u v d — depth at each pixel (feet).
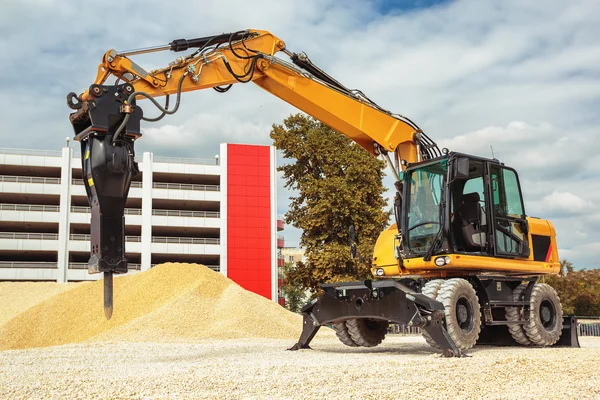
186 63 33.30
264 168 237.66
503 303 39.01
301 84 39.32
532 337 40.14
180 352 38.73
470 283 37.73
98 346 45.75
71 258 220.84
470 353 34.78
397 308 33.96
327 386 21.50
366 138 42.34
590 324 87.86
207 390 20.74
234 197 231.71
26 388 21.11
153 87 31.58
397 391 20.49
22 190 209.15
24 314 84.02
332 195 88.38
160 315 68.54
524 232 41.47
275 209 235.81
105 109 25.00
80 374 25.39
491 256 38.32
